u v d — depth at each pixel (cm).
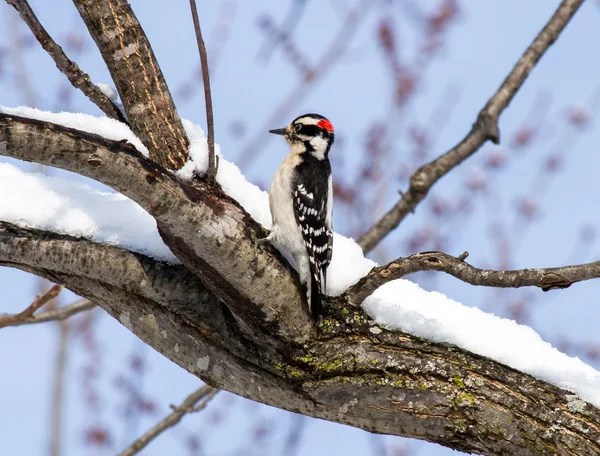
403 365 827
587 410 797
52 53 871
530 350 843
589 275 716
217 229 780
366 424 848
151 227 874
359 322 857
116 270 848
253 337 848
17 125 680
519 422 796
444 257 761
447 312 874
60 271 876
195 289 855
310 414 864
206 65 791
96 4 876
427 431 824
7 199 872
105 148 712
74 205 880
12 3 847
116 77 886
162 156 879
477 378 816
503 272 734
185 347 877
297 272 855
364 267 905
